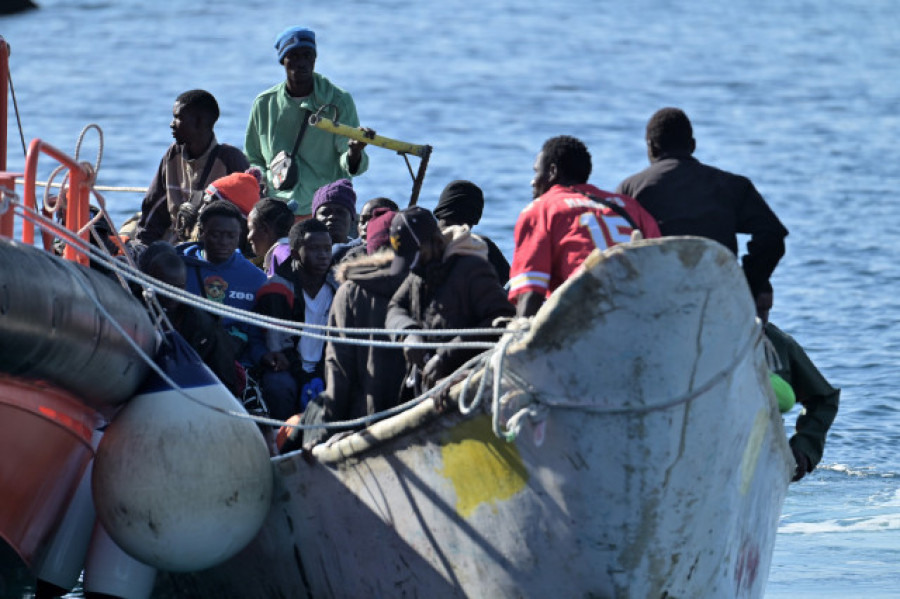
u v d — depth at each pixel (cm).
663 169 2448
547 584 2311
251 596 2784
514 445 2247
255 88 12719
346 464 2481
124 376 2480
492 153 9831
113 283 2520
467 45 17200
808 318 5525
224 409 2503
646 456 2177
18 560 2536
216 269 2944
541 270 2288
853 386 4631
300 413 2873
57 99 11981
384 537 2472
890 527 3453
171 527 2448
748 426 2295
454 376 2275
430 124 11244
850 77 14800
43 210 2817
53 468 2492
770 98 13175
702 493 2244
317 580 2617
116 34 17350
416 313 2403
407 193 8231
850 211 7906
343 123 3866
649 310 2091
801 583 3069
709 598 2367
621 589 2270
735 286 2123
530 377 2194
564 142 2395
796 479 2833
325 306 2920
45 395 2395
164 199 3669
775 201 8244
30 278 2206
